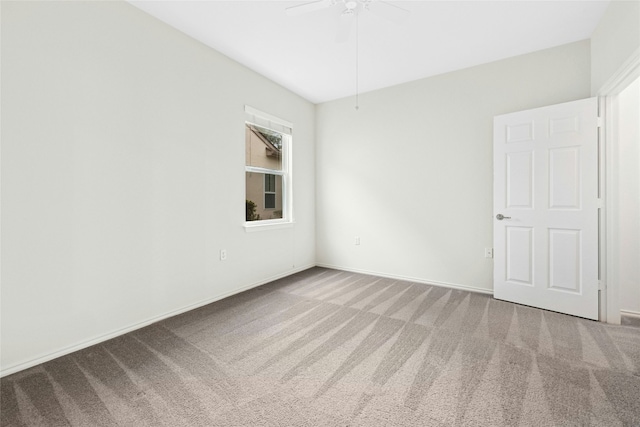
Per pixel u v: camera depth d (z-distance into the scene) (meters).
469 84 3.26
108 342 2.09
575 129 2.52
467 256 3.31
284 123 3.80
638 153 2.50
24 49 1.74
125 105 2.22
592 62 2.61
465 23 2.46
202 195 2.82
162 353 1.93
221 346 2.02
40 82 1.80
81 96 1.98
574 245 2.54
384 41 2.75
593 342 2.04
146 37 2.35
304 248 4.28
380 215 3.91
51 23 1.84
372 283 3.57
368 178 3.99
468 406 1.40
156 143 2.43
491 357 1.85
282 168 4.01
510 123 2.86
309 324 2.38
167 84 2.51
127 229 2.25
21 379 1.65
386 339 2.11
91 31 2.02
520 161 2.80
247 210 3.71
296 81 3.65
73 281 1.96
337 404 1.43
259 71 3.39
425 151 3.55
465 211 3.31
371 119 3.94
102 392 1.53
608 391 1.50
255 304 2.85
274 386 1.57
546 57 2.86
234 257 3.17
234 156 3.15
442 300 2.95
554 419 1.31
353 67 3.28
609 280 2.40
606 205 2.42
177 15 2.39
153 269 2.43
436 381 1.60
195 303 2.76
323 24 2.50
